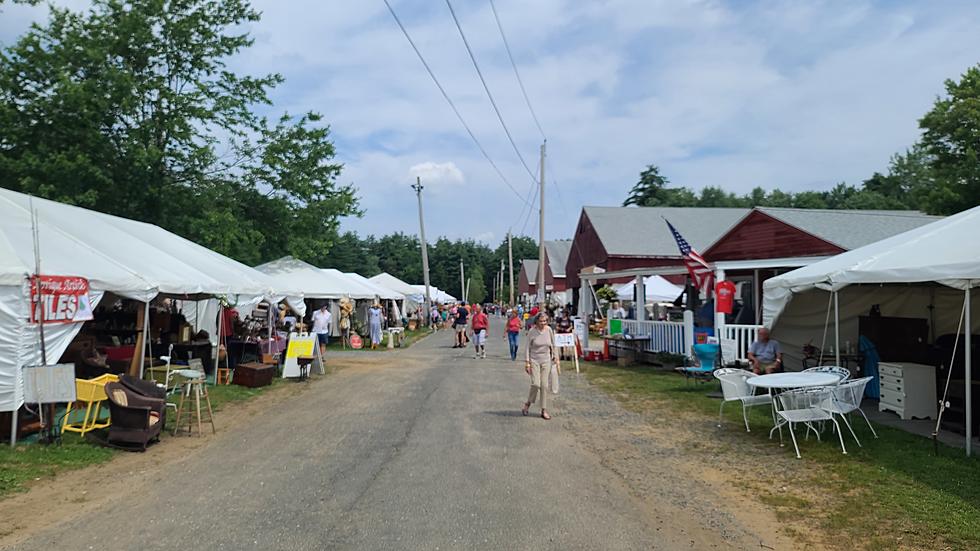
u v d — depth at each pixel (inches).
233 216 976.3
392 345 1039.0
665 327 733.3
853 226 834.8
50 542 203.2
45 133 891.4
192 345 589.9
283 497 249.6
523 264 3157.0
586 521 223.9
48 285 340.5
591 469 295.1
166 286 461.7
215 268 625.3
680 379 608.7
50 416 334.3
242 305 625.3
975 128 1152.2
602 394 528.1
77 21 919.7
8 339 321.1
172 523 220.5
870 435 349.4
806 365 513.7
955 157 1200.8
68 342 358.6
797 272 461.1
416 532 211.2
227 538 205.8
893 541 203.3
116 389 336.5
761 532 215.2
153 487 265.9
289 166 1038.4
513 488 262.2
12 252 345.7
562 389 558.6
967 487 254.8
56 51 898.7
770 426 384.8
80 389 341.7
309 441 354.0
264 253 1103.6
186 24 930.1
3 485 263.7
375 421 410.9
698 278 653.3
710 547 201.9
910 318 473.1
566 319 1012.5
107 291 404.8
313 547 198.1
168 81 957.2
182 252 621.3
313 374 669.3
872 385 478.3
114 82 881.5
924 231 408.2
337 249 3476.9
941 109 1200.8
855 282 377.1
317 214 1069.1
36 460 299.4
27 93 890.7
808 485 265.6
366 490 258.7
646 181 2780.5
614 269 1387.8
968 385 305.1
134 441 330.0
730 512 235.5
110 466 301.0
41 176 863.1
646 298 1227.2
